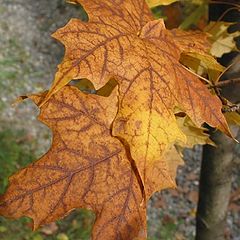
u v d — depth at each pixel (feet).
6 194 1.19
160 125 1.16
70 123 1.24
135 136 1.13
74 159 1.23
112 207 1.22
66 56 1.13
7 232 5.50
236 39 1.98
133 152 1.13
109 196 1.22
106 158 1.24
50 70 8.82
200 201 2.56
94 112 1.25
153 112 1.16
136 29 1.32
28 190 1.20
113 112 1.26
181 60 1.53
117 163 1.24
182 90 1.25
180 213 6.42
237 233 6.22
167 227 6.18
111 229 1.22
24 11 10.19
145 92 1.17
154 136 1.15
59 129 1.24
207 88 1.41
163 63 1.23
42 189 1.20
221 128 1.28
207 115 1.27
